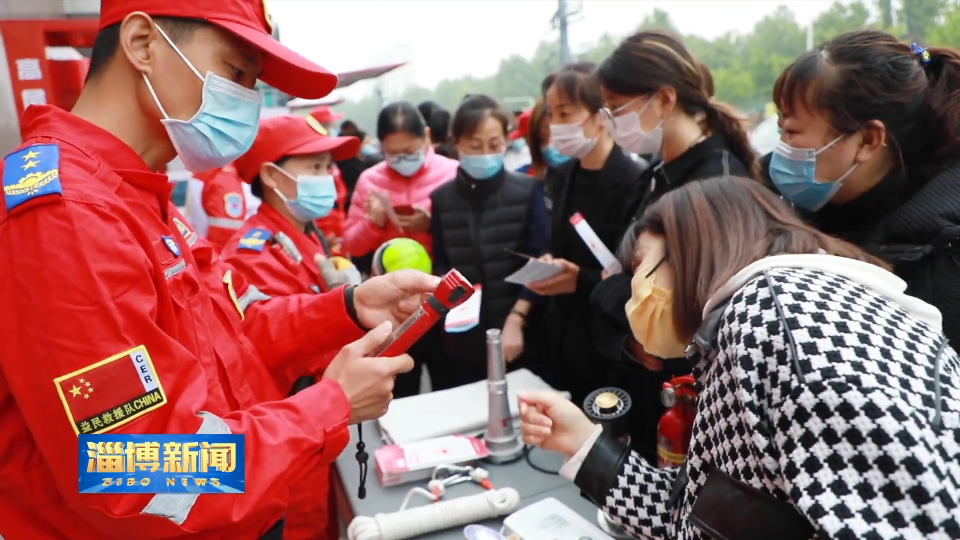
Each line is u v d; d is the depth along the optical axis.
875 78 1.15
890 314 0.69
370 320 1.29
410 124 2.59
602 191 1.95
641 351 1.43
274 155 1.79
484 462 1.37
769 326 0.67
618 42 1.68
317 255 1.88
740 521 0.68
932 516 0.56
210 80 0.86
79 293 0.68
